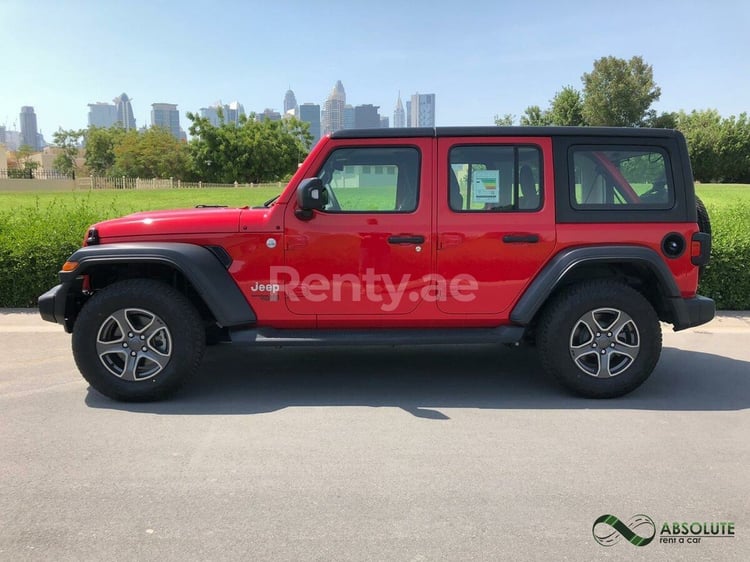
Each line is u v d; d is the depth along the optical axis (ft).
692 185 15.64
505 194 15.30
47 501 10.34
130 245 14.85
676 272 15.57
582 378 15.25
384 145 15.11
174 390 15.05
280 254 15.05
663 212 15.44
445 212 15.14
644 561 8.83
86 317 14.60
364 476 11.23
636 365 15.25
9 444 12.59
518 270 15.29
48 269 24.91
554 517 9.89
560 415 14.37
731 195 91.35
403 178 15.23
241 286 15.14
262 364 18.62
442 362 18.92
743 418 14.21
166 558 8.81
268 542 9.20
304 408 14.79
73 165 327.47
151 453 12.19
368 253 15.10
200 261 14.70
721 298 25.17
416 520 9.78
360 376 17.46
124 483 10.96
